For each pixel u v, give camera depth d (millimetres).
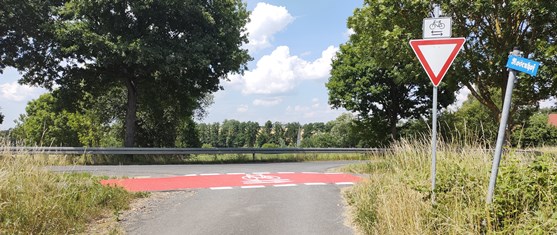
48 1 18547
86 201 7539
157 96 23953
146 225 6758
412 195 5953
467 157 6801
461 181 5512
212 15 20531
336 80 32938
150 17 19516
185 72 19297
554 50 14508
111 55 18125
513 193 4453
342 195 9656
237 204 8516
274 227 6668
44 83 20594
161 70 19125
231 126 114750
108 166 15867
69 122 43625
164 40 19609
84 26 18250
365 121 35875
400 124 35906
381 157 14188
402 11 16562
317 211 7891
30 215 6070
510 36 15602
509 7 14617
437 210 5145
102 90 23062
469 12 15289
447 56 6195
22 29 17672
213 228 6578
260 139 110062
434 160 5953
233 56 20359
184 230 6461
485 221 4453
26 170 7691
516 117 19031
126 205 8078
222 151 20344
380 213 6207
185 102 24141
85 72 20609
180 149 19422
